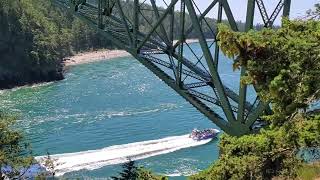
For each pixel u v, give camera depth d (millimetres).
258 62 7219
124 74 96750
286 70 6859
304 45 6762
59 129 52000
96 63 122812
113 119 56188
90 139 48219
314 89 6770
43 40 103312
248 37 7152
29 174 22953
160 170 39781
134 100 67062
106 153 43500
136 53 17922
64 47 129625
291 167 8867
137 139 48000
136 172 14406
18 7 101812
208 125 53125
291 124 7414
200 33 14906
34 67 96938
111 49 152875
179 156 43375
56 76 97125
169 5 16422
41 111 61656
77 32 144875
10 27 97812
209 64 14805
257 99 13594
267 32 7328
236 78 84375
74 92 76500
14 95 78625
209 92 54250
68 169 39688
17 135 19453
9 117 20656
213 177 9961
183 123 54062
